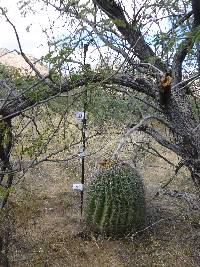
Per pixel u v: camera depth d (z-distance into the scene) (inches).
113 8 127.9
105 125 179.6
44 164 268.2
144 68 122.5
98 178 184.1
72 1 109.7
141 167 257.9
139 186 184.1
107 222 180.7
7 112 109.7
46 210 211.6
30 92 105.9
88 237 186.1
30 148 108.3
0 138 114.4
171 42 107.0
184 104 119.0
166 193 144.9
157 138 114.2
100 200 181.0
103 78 109.3
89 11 103.3
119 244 180.1
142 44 131.7
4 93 113.6
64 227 195.3
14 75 104.5
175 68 132.0
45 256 169.9
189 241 181.6
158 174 254.4
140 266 165.9
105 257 171.9
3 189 109.9
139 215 182.5
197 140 110.0
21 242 176.7
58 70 97.9
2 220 130.1
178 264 166.2
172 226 194.9
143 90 114.3
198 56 120.1
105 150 240.5
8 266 145.2
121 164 186.4
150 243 180.4
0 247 141.5
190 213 198.2
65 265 167.2
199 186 121.3
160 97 104.3
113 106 154.9
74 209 215.2
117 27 132.1
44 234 186.9
